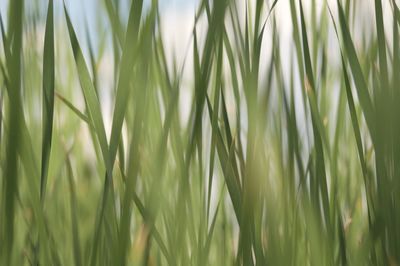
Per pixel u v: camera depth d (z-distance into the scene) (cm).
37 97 125
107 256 119
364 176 124
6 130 121
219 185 127
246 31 120
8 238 117
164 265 125
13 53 117
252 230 119
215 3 118
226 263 127
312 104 124
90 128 125
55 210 129
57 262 121
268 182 121
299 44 126
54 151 132
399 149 123
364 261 126
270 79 121
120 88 117
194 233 121
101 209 117
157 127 122
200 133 120
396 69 124
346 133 132
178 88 119
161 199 121
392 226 123
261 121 120
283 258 121
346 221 129
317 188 122
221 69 120
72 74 136
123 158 120
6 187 117
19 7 117
